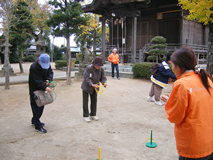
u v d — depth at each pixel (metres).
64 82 10.50
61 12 8.87
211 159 1.83
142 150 3.29
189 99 1.67
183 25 16.45
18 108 5.85
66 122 4.68
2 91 8.12
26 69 19.92
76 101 6.74
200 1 6.92
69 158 3.02
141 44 18.88
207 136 1.70
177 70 1.92
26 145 3.46
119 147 3.39
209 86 1.77
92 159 2.99
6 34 8.55
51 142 3.59
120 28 19.91
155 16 17.75
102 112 5.52
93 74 4.50
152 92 6.57
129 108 5.93
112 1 14.70
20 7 13.70
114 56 11.38
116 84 9.92
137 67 11.51
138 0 13.80
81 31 9.28
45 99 3.89
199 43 18.94
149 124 4.55
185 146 1.73
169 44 16.14
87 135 3.91
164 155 3.12
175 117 1.73
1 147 3.37
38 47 11.77
